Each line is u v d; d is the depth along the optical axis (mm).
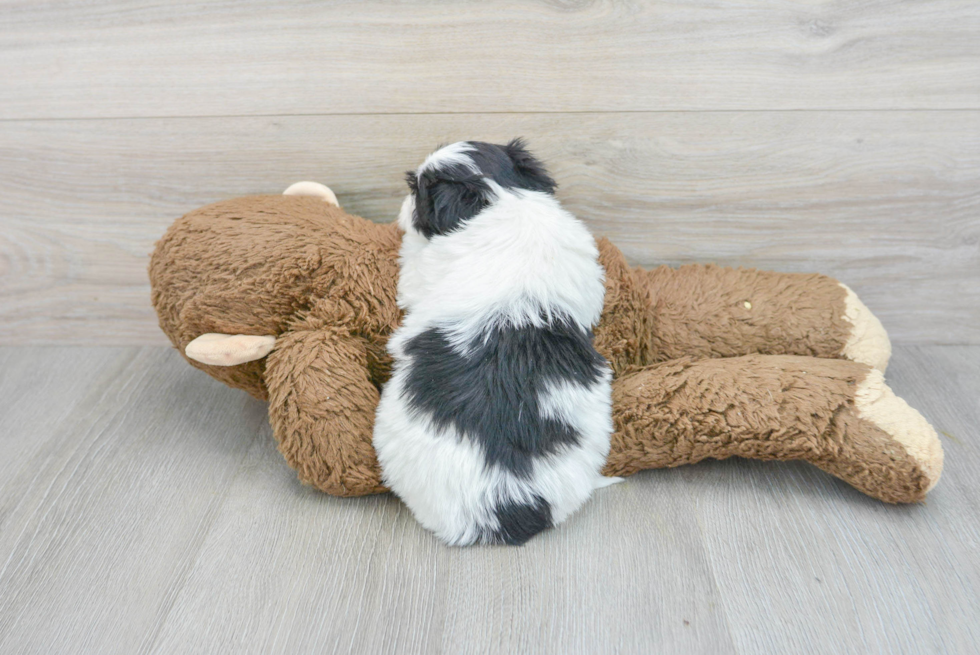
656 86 1166
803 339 1154
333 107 1194
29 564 955
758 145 1212
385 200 1284
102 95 1194
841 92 1165
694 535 984
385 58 1149
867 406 978
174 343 1161
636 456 1043
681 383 1025
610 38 1125
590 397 969
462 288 938
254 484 1091
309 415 991
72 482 1095
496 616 873
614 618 869
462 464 906
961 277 1331
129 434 1202
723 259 1329
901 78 1149
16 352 1434
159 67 1170
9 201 1298
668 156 1226
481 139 1219
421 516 975
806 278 1221
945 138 1196
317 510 1036
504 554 958
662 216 1286
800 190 1254
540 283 935
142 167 1261
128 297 1403
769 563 942
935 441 958
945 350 1390
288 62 1159
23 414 1251
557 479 933
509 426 913
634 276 1157
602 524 1003
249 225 1068
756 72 1151
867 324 1166
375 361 1061
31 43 1153
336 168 1252
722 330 1155
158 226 1323
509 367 915
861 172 1233
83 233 1333
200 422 1235
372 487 1019
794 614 874
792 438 982
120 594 910
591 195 1268
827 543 970
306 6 1110
